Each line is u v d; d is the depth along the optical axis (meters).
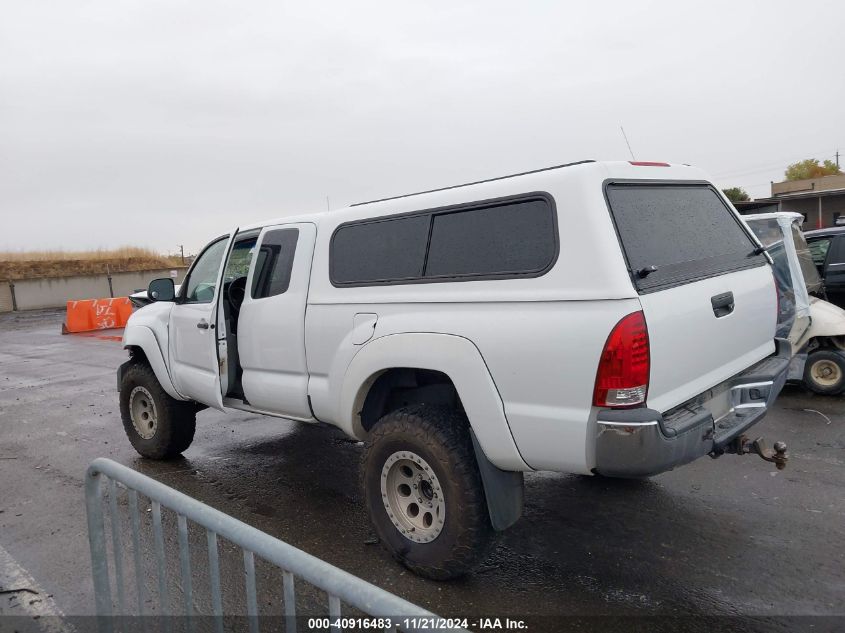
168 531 4.24
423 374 3.67
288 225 4.40
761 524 3.91
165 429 5.53
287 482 5.10
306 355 4.11
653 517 4.09
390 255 3.67
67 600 3.43
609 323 2.70
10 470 5.78
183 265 41.81
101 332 19.06
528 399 2.95
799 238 6.89
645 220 3.14
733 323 3.40
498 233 3.18
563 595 3.23
